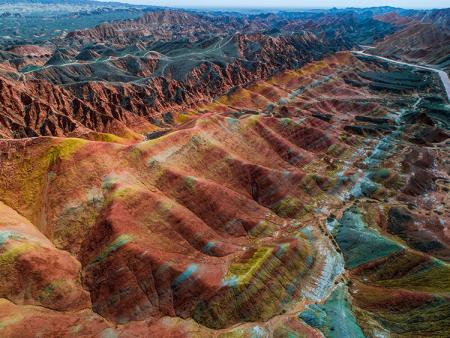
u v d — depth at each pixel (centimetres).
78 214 6975
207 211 7606
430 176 10175
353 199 9094
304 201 8762
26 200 7269
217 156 9006
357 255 7238
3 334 5028
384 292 6262
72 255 6481
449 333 5331
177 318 5675
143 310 5697
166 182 7888
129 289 5844
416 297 5925
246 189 8700
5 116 10425
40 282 5762
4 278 5662
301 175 9200
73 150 7712
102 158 7769
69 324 5425
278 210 8350
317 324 5762
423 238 7538
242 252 6944
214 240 7044
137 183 7688
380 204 8912
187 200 7662
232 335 5488
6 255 5831
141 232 6688
